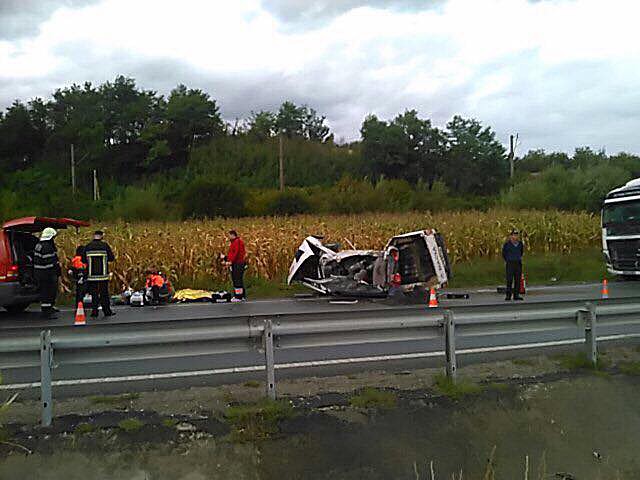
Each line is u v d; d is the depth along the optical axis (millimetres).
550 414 5113
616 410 5281
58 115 76375
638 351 7160
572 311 6332
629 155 63594
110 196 63031
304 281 14867
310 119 92812
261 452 4258
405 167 68375
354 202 46531
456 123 69250
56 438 4410
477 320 5855
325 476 4059
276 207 42812
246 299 14828
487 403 5215
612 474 4371
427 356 7242
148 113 76188
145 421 4734
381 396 5312
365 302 13727
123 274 15961
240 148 78125
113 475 3939
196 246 17406
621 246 16891
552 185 45344
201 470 4023
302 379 6094
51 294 11695
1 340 4781
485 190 67688
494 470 4301
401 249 14359
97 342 4859
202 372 6496
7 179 60250
